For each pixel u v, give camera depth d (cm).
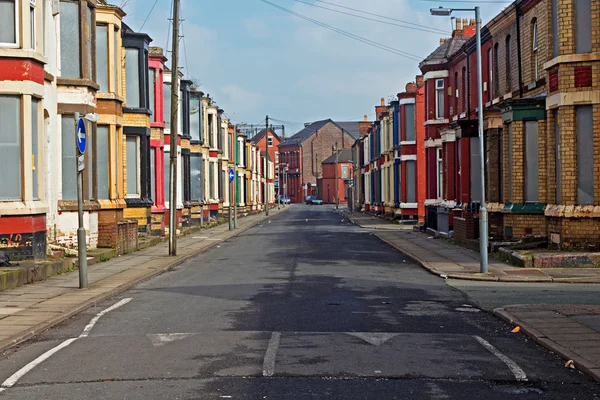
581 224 2008
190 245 3103
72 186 2355
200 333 1080
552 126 2138
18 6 1823
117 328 1139
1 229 1797
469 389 770
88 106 2341
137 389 771
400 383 793
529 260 1945
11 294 1505
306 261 2295
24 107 1820
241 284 1702
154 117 3434
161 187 3444
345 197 13825
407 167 4875
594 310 1230
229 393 751
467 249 2645
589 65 1995
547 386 783
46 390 774
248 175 8075
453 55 3747
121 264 2200
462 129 3048
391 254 2564
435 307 1332
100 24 2630
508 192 2434
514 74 2720
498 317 1212
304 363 882
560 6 2022
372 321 1180
